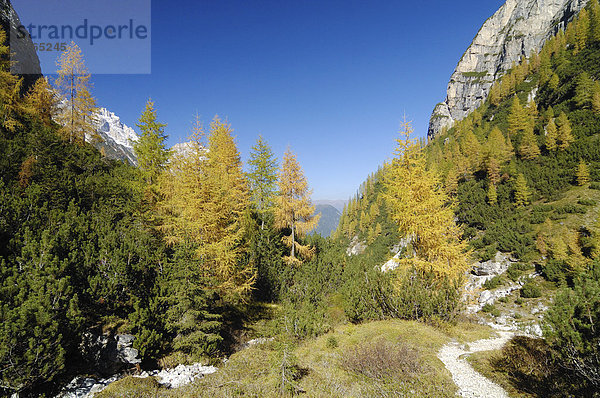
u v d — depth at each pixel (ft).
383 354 34.04
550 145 220.64
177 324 38.63
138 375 32.94
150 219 61.62
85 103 86.43
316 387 29.43
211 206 53.98
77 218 43.70
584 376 23.18
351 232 431.84
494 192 212.43
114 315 36.60
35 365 23.76
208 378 32.94
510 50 649.61
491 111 436.35
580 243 129.90
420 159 59.16
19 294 25.88
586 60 303.27
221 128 90.12
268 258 81.46
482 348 41.68
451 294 51.78
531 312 114.62
